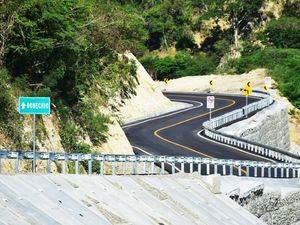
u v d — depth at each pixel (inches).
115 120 2815.0
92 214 1482.5
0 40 2251.5
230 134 3277.6
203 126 3543.3
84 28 2802.7
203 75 7598.4
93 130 2532.0
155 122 3782.0
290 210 2348.7
